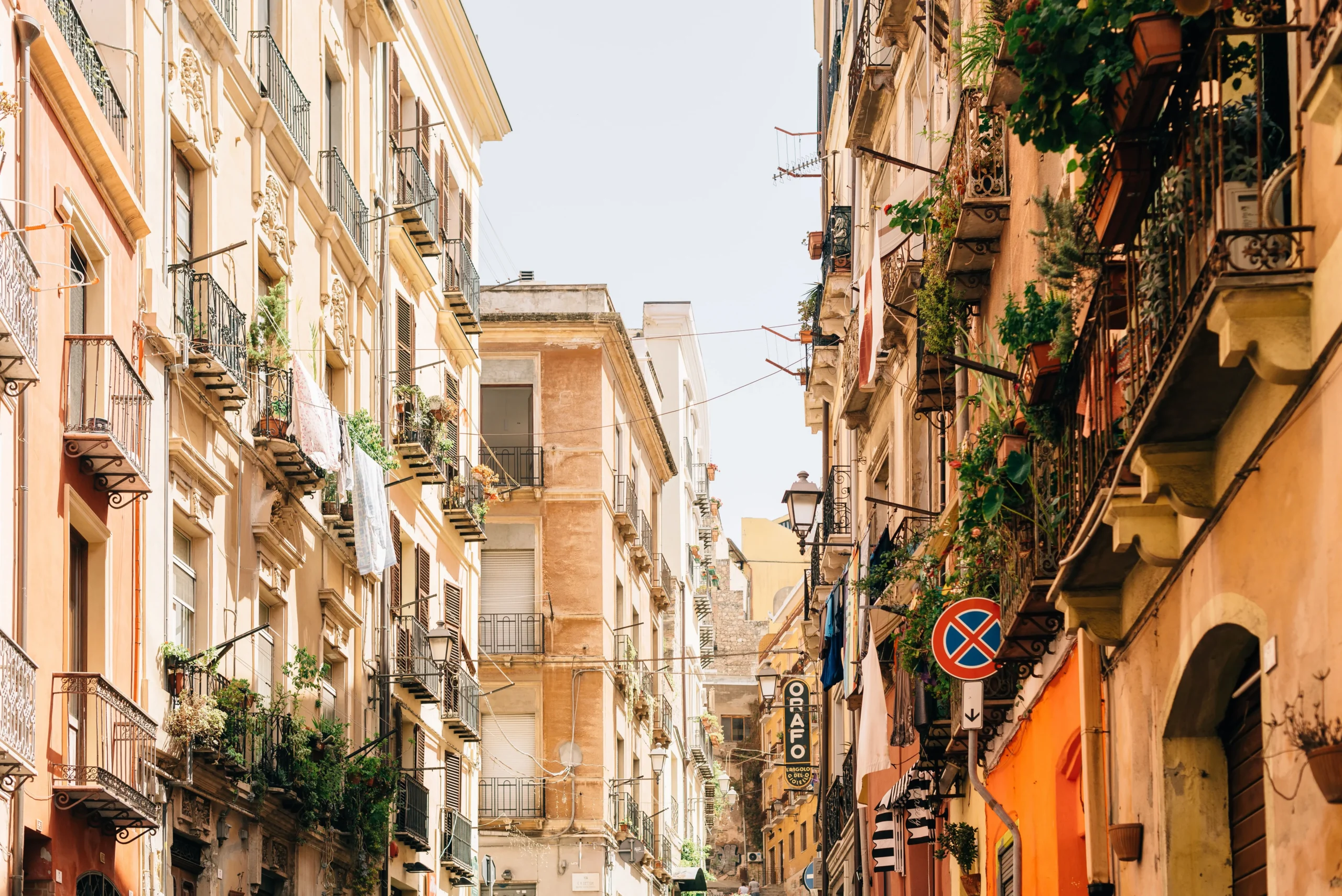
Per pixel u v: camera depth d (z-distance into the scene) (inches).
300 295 981.8
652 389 2199.8
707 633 3073.3
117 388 668.7
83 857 628.1
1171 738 381.7
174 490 764.0
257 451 883.4
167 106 775.1
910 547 862.5
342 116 1098.1
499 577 1722.4
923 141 911.7
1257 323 274.5
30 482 590.9
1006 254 640.4
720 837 3366.1
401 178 1223.5
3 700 522.0
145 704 708.7
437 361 1307.8
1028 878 603.5
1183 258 317.4
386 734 1031.6
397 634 1164.5
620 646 1825.8
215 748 757.9
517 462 1736.0
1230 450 319.6
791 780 1860.2
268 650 911.7
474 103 1457.9
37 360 583.2
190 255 819.4
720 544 3735.2
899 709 852.6
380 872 1065.5
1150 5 325.4
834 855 1489.9
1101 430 398.6
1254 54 294.7
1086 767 478.3
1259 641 333.4
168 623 745.6
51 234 614.5
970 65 570.9
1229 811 375.9
